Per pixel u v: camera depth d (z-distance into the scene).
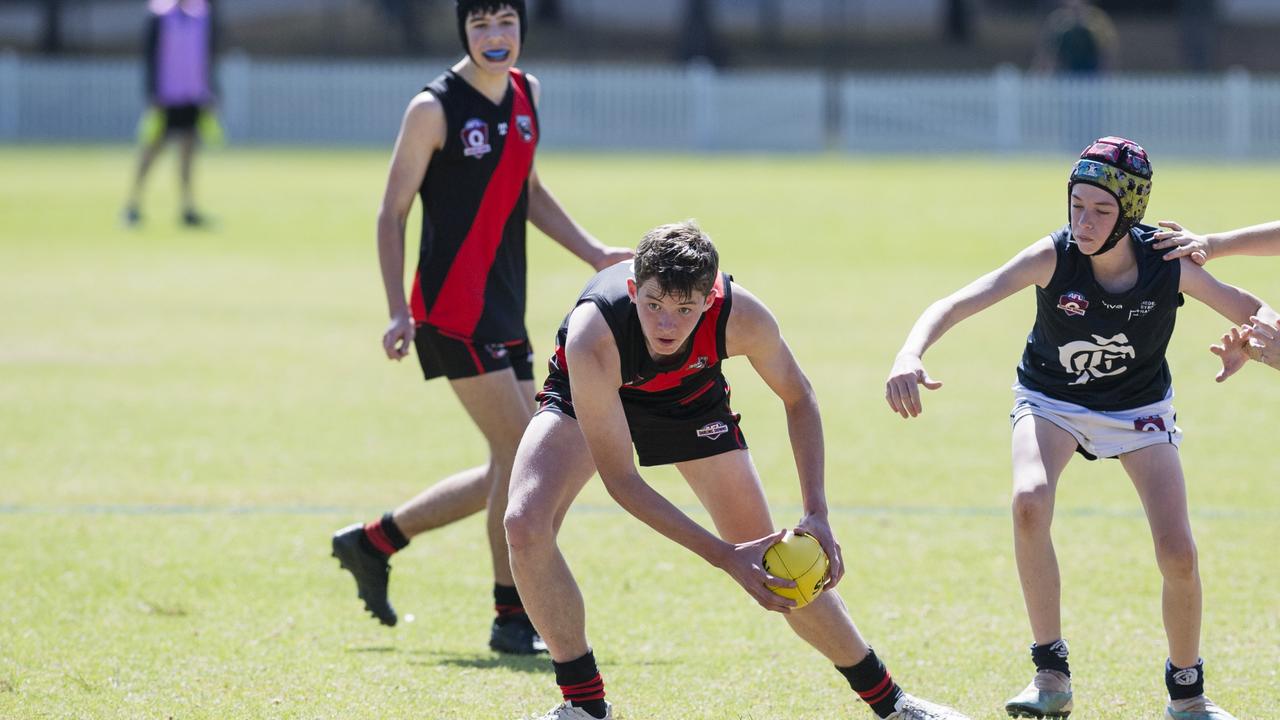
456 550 24.48
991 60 144.88
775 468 29.67
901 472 29.22
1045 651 16.89
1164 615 16.69
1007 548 24.25
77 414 33.84
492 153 20.47
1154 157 98.56
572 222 21.83
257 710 17.00
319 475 28.81
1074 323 17.00
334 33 145.75
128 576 22.45
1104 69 103.06
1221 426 32.69
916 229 64.19
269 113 105.81
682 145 105.12
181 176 66.31
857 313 47.03
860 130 104.12
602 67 141.38
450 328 20.20
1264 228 17.39
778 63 143.00
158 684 17.84
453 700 17.47
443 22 150.62
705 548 15.26
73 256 58.25
